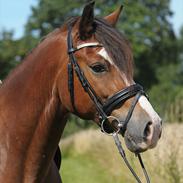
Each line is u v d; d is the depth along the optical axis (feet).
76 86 13.55
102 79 13.23
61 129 14.29
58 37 14.05
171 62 169.27
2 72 77.25
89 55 13.35
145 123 12.84
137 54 146.61
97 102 13.32
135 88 13.16
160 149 28.50
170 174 28.27
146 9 146.30
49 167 14.37
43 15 138.41
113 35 13.32
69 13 139.03
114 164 39.04
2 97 14.30
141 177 28.48
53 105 13.92
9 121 14.02
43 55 14.05
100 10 127.13
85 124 108.27
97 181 42.98
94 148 55.98
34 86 13.98
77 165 56.90
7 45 96.37
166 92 151.33
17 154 13.85
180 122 33.78
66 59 13.70
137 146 12.93
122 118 13.14
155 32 149.48
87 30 13.50
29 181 13.94
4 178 13.73
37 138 13.93
